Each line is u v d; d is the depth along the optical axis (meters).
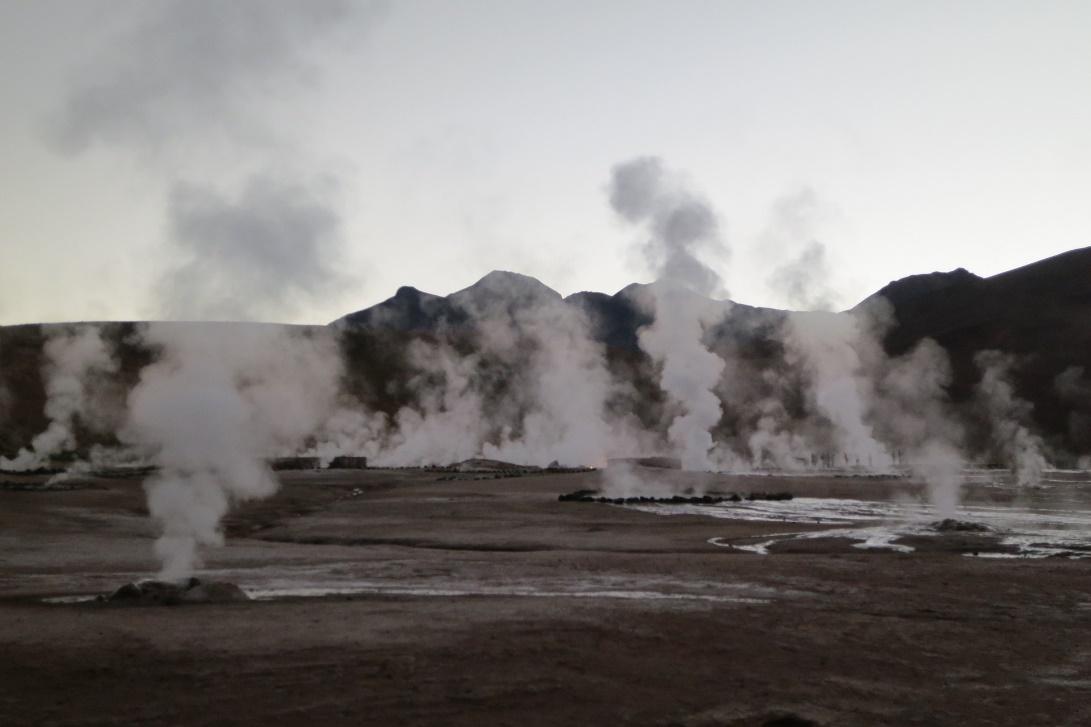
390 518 36.38
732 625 14.27
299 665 11.18
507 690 10.27
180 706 9.53
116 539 27.81
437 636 12.91
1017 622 15.15
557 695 10.16
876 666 12.03
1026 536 28.94
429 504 42.72
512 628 13.55
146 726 8.91
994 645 13.41
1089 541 27.69
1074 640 13.82
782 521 34.78
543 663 11.48
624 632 13.43
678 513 38.31
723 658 12.13
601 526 33.03
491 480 61.28
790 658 12.29
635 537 29.50
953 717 9.93
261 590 17.92
